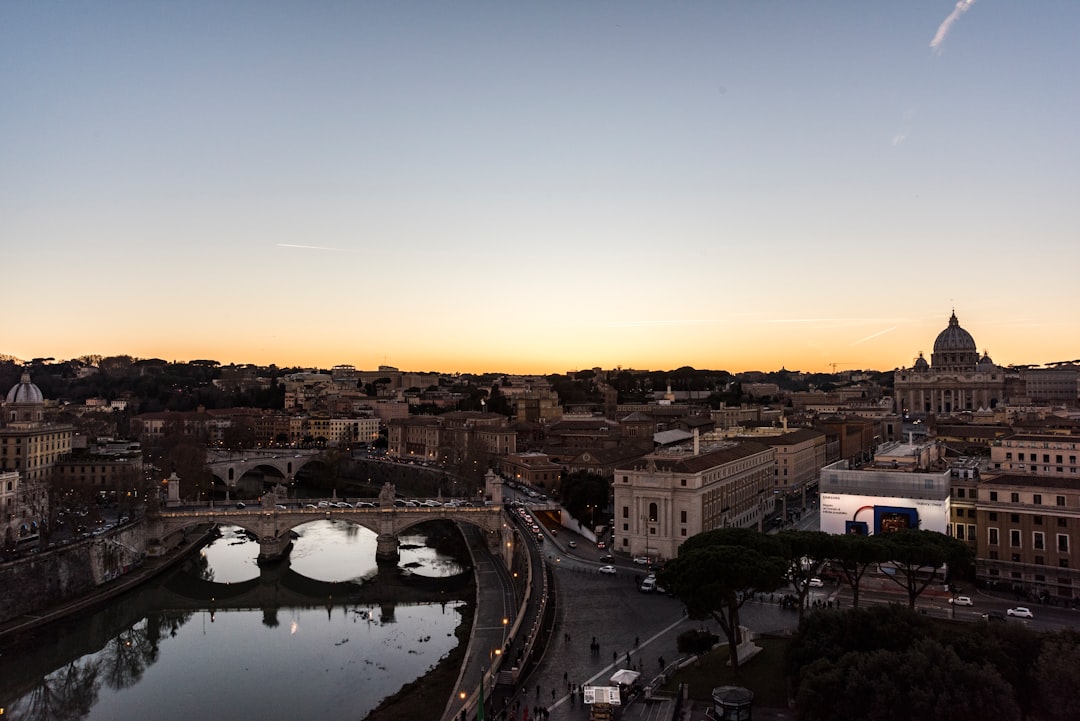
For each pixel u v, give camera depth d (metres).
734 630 113.69
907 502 161.75
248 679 145.38
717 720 97.19
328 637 169.25
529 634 137.50
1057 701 89.00
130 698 137.38
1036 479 156.38
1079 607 142.25
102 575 196.00
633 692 109.75
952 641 98.69
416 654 157.75
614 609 151.50
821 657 99.88
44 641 164.12
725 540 125.94
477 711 104.56
